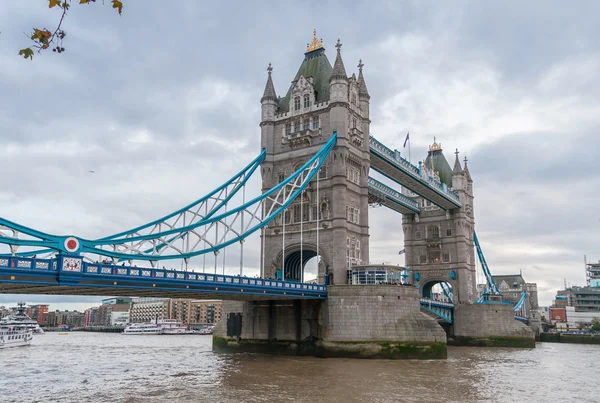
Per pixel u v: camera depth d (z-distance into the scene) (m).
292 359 60.75
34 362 65.19
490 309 103.19
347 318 62.00
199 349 90.44
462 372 51.91
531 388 43.84
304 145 75.81
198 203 65.50
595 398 39.81
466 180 123.69
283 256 69.38
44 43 9.79
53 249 43.38
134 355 76.06
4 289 41.22
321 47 81.69
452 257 114.62
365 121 78.81
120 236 50.91
